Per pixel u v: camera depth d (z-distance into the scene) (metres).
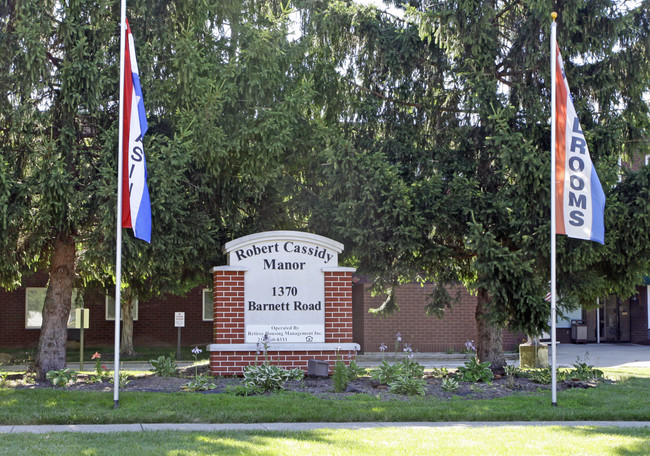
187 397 11.03
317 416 10.11
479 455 7.54
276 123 13.52
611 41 14.28
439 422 10.14
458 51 14.52
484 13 14.13
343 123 15.91
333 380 12.45
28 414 9.73
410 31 15.64
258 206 15.49
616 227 13.72
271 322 13.83
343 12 15.50
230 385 12.42
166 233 13.15
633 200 13.78
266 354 13.16
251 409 10.34
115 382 10.35
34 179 11.93
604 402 11.62
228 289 13.80
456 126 15.87
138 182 10.77
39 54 11.77
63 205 11.95
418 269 15.25
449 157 15.40
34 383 13.03
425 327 28.05
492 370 15.30
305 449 7.68
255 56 13.48
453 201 14.17
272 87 13.97
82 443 7.84
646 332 33.72
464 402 11.32
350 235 14.20
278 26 14.09
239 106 14.02
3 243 12.20
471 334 28.17
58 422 9.58
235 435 8.51
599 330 34.12
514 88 14.91
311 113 15.72
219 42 14.34
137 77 11.02
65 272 13.90
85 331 29.86
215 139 13.00
